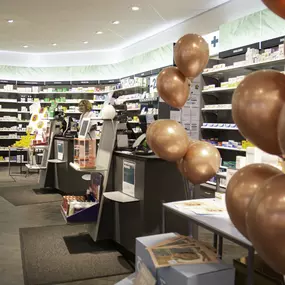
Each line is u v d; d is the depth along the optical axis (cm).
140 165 316
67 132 642
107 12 650
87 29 784
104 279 294
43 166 698
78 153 375
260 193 96
